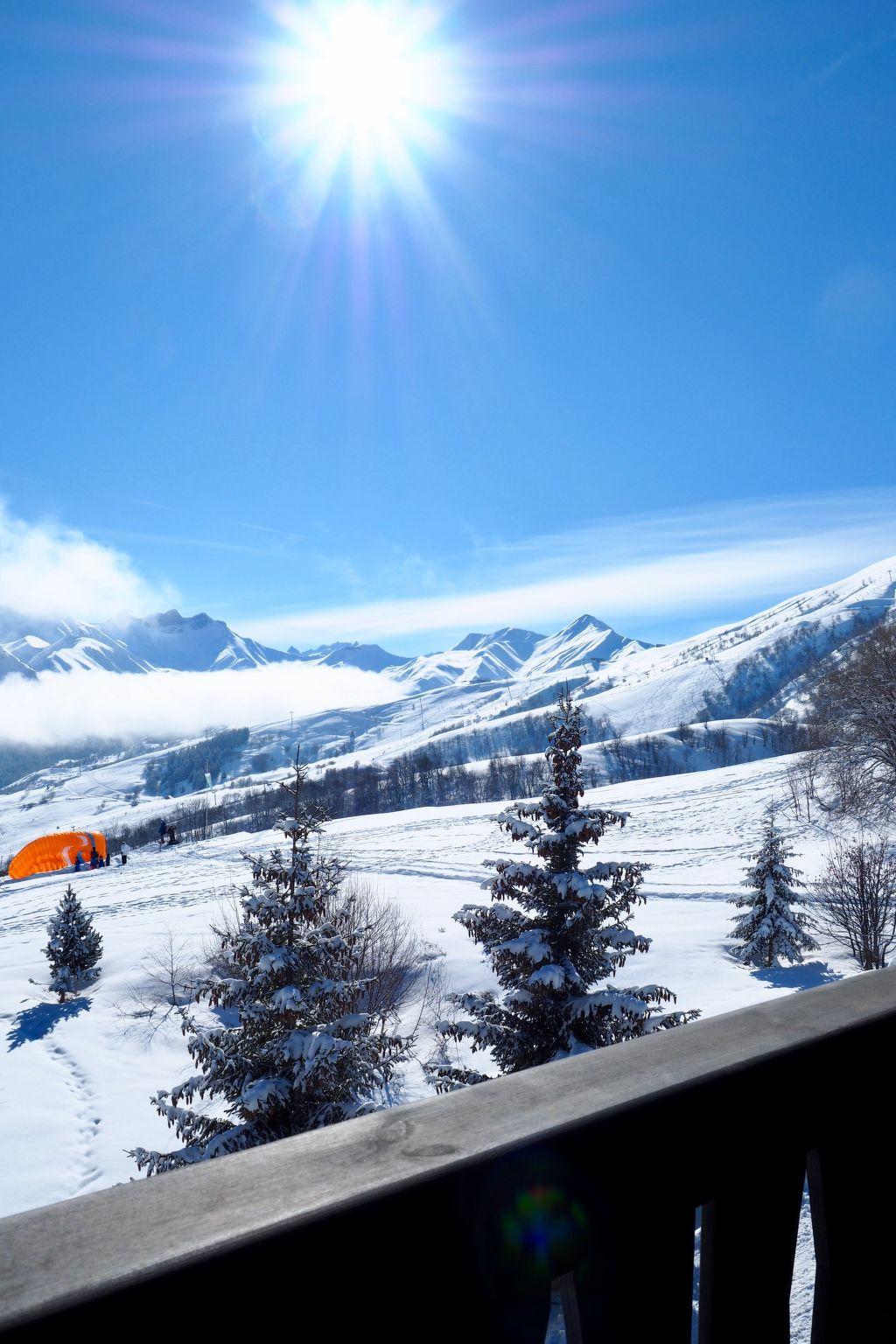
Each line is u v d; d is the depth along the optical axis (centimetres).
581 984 905
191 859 5059
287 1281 65
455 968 2145
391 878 3538
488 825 5234
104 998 2208
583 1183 82
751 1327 100
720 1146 94
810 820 3706
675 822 4381
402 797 15250
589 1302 84
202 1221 66
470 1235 75
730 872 3172
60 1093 1648
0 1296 56
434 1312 73
